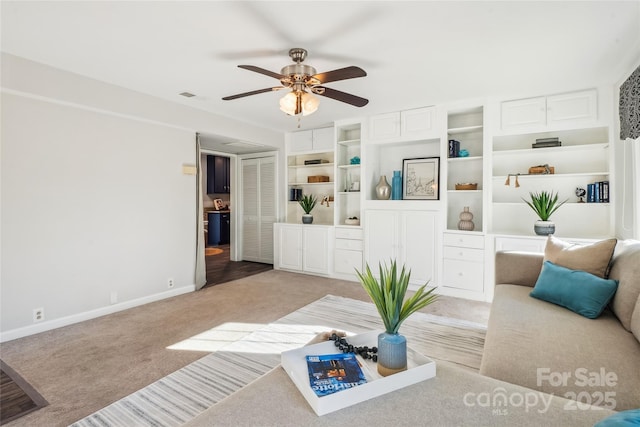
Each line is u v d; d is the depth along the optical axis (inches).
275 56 102.0
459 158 150.8
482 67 109.7
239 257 243.4
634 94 97.0
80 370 84.6
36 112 108.2
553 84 124.8
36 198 108.7
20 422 64.8
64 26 85.4
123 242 132.5
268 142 203.6
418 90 133.1
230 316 124.4
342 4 75.2
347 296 150.5
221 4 75.4
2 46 96.8
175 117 149.4
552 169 138.3
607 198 125.9
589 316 72.1
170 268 150.3
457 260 147.7
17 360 89.8
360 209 185.6
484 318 121.2
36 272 108.9
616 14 78.4
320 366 52.6
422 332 108.2
